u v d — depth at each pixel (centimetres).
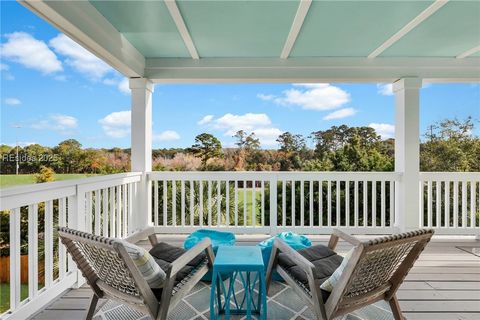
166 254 245
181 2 293
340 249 405
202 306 244
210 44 404
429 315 233
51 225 245
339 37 380
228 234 360
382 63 455
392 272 197
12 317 201
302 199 468
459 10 309
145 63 456
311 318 226
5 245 416
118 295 188
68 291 272
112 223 366
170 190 555
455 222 463
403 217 455
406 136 454
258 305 229
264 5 301
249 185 865
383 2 293
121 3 297
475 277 308
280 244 226
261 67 458
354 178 467
